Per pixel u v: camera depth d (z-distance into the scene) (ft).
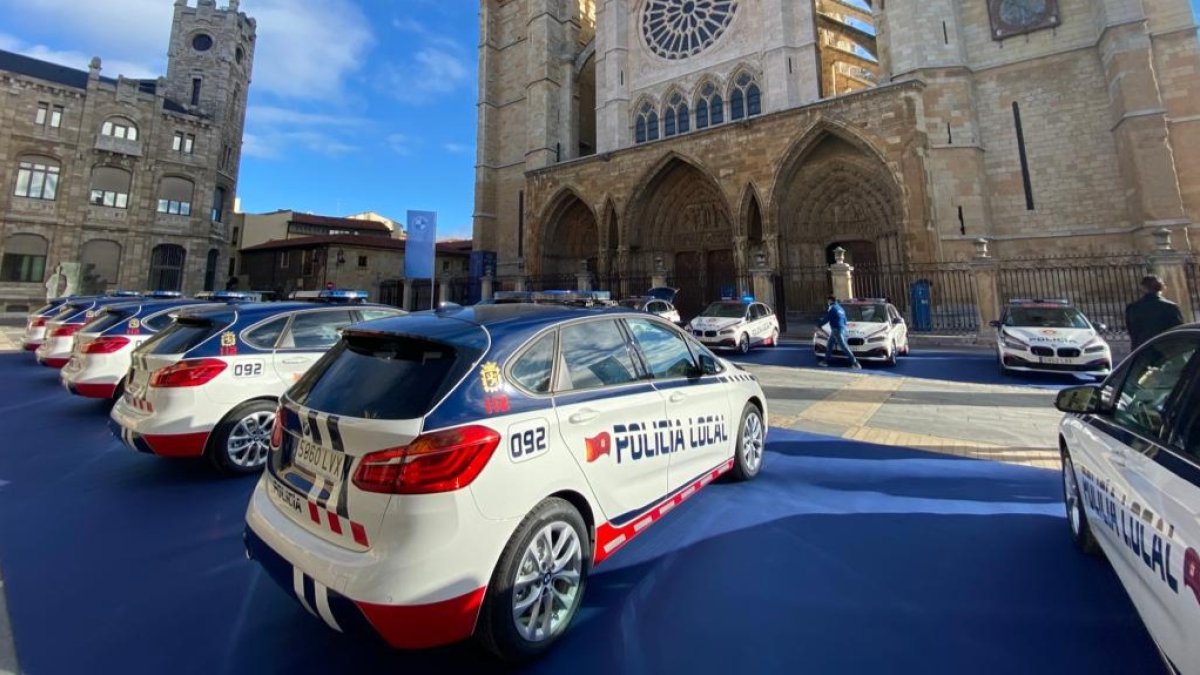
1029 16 67.26
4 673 8.44
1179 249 54.49
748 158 78.18
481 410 8.61
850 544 12.87
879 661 8.80
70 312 41.11
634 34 102.12
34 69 110.52
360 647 9.34
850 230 77.05
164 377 16.69
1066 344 35.53
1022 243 65.77
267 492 10.09
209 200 125.39
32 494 16.10
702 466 14.16
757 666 8.75
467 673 8.68
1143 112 57.31
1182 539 6.62
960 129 66.44
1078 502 12.03
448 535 7.77
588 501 10.18
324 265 130.11
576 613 10.31
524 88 119.24
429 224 70.44
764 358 50.72
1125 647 8.96
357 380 9.61
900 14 70.23
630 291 88.74
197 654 9.07
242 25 141.90
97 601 10.57
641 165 89.45
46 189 104.68
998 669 8.56
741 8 88.07
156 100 117.70
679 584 11.28
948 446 20.94
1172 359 9.19
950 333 58.95
